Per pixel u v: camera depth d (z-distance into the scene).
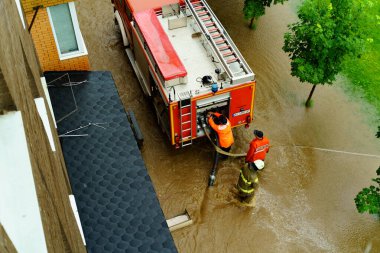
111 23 13.06
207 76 8.68
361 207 7.78
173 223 8.59
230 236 8.49
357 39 8.98
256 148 8.71
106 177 7.54
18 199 2.26
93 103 8.67
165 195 9.12
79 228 6.02
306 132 10.27
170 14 10.18
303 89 11.26
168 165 9.64
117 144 8.04
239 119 9.41
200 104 8.74
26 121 2.75
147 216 7.05
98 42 12.51
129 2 10.16
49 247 2.36
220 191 9.15
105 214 7.04
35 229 2.20
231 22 13.20
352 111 10.77
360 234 8.55
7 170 2.34
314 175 9.45
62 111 8.49
